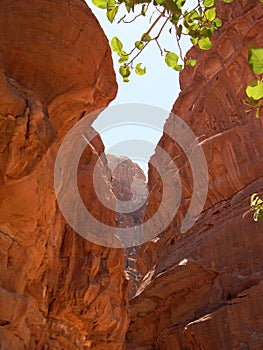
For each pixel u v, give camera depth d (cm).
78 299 1062
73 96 855
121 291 1345
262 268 2020
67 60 812
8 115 691
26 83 799
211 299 2128
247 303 1903
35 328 906
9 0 795
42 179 767
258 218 536
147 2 372
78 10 818
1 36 785
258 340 1814
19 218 753
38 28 793
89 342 1190
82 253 1114
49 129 740
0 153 683
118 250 1267
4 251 756
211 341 1952
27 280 858
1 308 739
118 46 423
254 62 306
